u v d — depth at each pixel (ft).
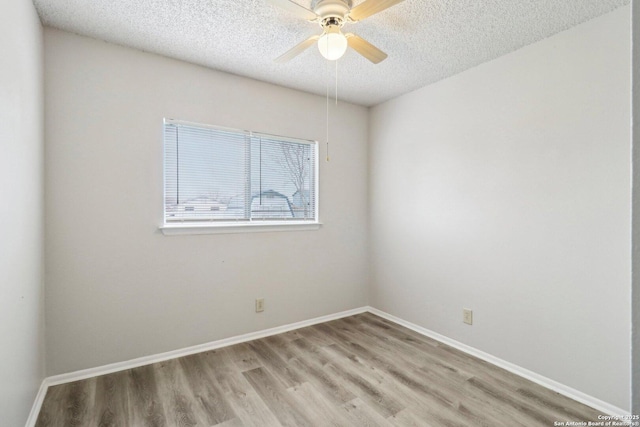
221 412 6.29
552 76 7.09
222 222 9.20
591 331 6.56
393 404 6.55
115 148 7.63
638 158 1.52
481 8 6.20
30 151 5.79
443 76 9.26
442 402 6.61
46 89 6.89
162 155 8.20
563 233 6.95
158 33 7.18
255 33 7.19
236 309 9.34
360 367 7.98
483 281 8.45
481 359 8.41
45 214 6.89
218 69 8.91
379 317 11.51
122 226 7.73
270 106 9.86
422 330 10.11
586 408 6.45
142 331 8.00
